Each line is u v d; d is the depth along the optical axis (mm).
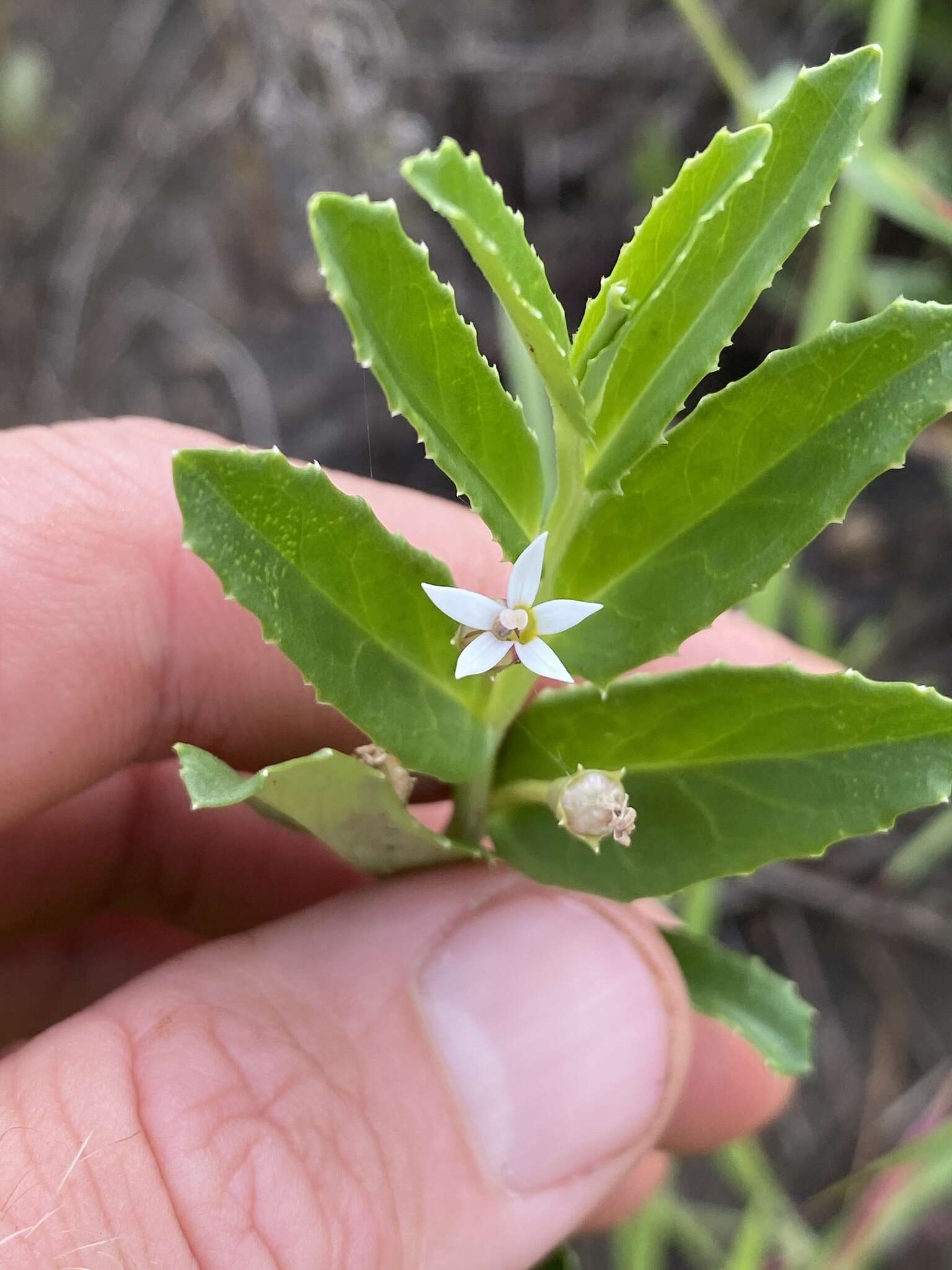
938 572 134
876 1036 125
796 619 133
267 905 84
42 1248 45
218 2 134
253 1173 49
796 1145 121
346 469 136
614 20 141
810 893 128
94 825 80
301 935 58
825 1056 124
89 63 157
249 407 140
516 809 53
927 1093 122
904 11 89
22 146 154
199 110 151
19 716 62
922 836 119
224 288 147
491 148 142
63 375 147
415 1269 54
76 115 156
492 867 61
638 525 45
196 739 71
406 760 45
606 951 59
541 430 91
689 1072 83
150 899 84
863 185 89
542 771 51
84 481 64
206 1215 48
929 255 129
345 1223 51
